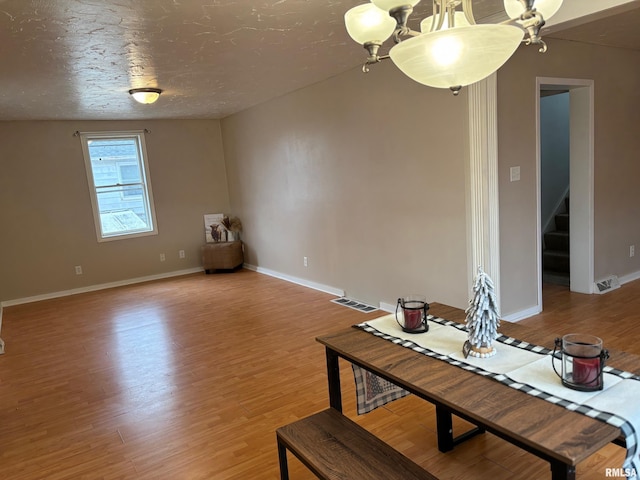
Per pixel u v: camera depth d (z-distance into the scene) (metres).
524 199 3.68
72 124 6.02
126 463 2.29
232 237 7.06
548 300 4.27
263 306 4.92
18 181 5.77
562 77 3.84
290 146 5.48
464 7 1.45
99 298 5.81
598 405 1.28
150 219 6.71
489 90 3.24
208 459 2.27
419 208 3.88
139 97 4.44
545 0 1.48
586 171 4.23
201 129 6.96
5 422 2.79
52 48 2.92
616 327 3.53
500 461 2.10
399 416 2.54
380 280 4.46
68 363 3.69
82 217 6.20
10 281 5.80
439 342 1.82
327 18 2.76
